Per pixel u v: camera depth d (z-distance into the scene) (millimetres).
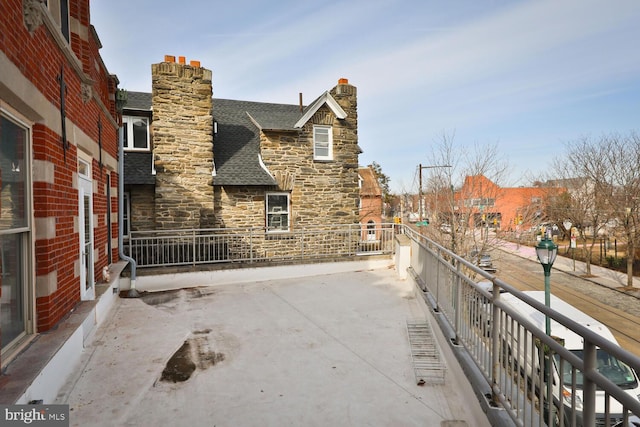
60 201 4172
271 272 9367
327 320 6168
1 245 3084
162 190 11000
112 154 7863
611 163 22906
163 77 11086
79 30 5312
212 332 5605
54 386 3582
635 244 20625
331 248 13383
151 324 5969
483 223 20219
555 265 26516
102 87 7219
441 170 20297
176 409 3518
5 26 2826
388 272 10141
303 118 12875
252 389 3920
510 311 2834
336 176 13523
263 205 12477
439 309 5590
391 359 4680
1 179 3041
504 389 2908
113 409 3484
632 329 14500
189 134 11328
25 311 3561
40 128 3672
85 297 5336
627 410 1562
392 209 50812
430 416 3465
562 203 27016
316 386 3998
